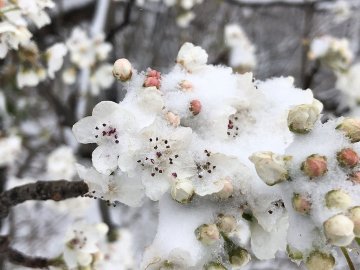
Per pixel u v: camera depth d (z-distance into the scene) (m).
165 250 0.17
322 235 0.16
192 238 0.17
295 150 0.16
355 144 0.17
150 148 0.18
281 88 0.19
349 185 0.16
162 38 0.77
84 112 0.55
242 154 0.18
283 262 0.58
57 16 0.53
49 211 0.65
